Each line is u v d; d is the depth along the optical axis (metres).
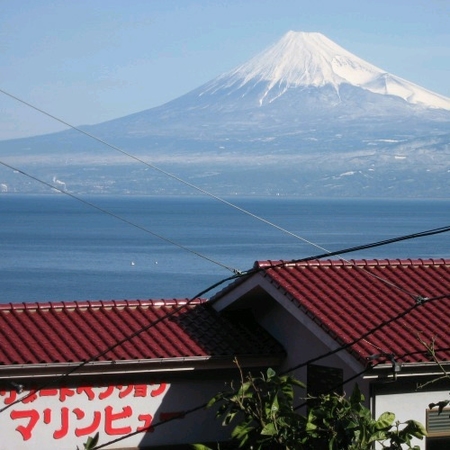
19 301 81.50
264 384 17.69
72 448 22.36
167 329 24.06
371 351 20.89
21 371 21.72
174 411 23.17
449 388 21.97
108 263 119.94
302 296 22.88
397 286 24.05
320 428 16.19
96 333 23.45
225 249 143.50
